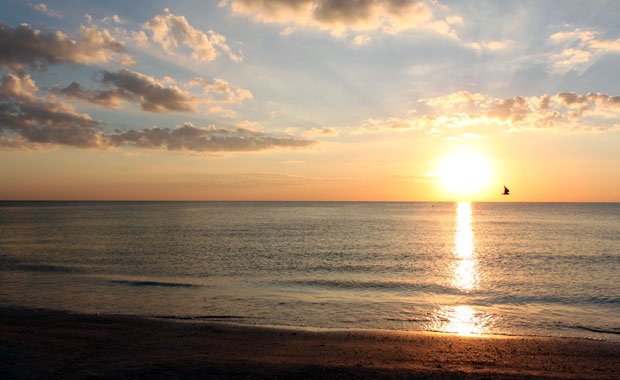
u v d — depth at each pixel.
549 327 15.20
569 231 66.50
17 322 14.11
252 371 9.32
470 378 9.27
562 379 9.35
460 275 26.66
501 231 66.56
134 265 29.97
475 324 15.55
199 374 9.02
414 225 81.44
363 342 12.65
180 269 28.27
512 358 11.11
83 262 31.33
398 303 18.77
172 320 15.20
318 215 131.25
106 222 87.75
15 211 162.38
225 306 17.89
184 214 135.62
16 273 26.27
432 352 11.58
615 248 42.53
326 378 8.99
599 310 17.78
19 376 8.51
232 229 67.81
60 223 83.56
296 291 21.23
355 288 22.19
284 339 12.85
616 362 10.86
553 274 27.20
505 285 23.28
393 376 9.28
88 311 16.70
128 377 8.68
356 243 46.56
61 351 10.62
